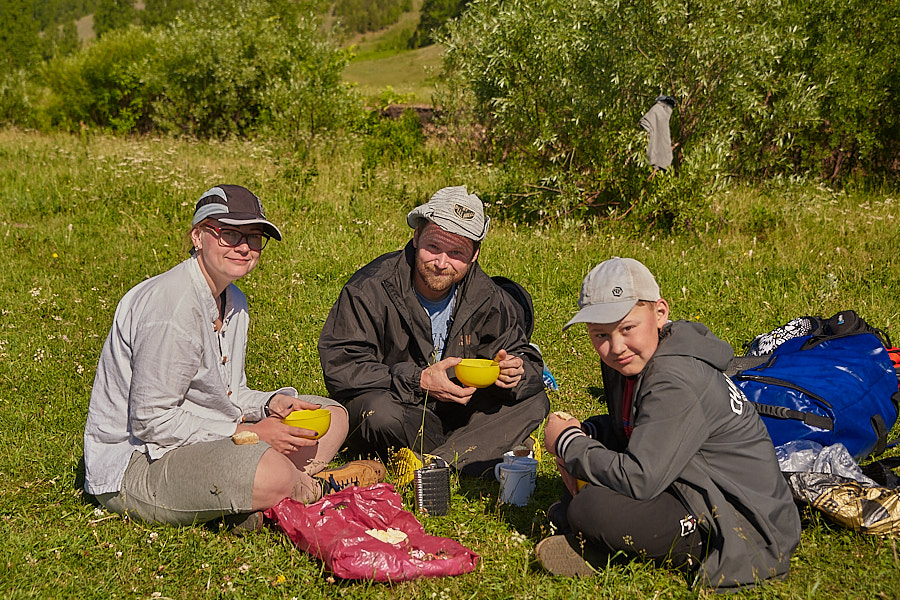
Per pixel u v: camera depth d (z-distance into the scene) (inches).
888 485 136.2
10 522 135.0
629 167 390.6
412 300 159.6
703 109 403.5
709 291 276.2
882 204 417.7
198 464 126.6
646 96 397.4
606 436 133.3
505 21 390.6
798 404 153.1
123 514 134.4
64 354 220.4
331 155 554.9
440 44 514.0
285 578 116.9
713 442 113.7
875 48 497.0
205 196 132.3
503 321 165.3
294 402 140.4
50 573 119.3
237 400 144.8
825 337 178.7
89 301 267.7
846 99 487.2
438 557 120.0
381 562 115.0
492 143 504.1
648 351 115.5
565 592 114.5
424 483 139.5
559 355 226.2
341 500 131.3
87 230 356.2
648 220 376.2
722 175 385.4
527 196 399.5
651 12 381.1
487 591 115.1
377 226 367.6
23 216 378.9
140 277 295.0
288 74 711.7
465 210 151.6
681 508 115.0
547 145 410.3
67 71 821.9
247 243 131.8
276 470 126.0
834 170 526.6
